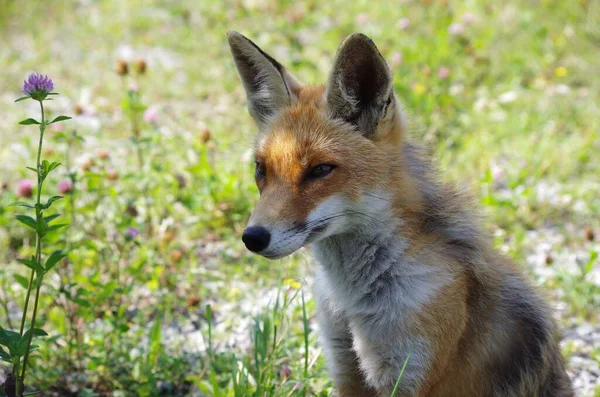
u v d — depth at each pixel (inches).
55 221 432.1
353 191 293.3
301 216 286.4
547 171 578.9
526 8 831.1
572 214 531.8
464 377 311.6
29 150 569.3
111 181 508.7
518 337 322.3
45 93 272.1
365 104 301.6
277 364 363.3
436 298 291.6
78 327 392.2
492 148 595.5
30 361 355.9
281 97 325.1
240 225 500.7
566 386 338.3
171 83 735.7
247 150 556.1
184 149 581.9
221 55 791.7
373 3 869.2
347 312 311.3
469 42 729.0
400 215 297.7
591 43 755.4
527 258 479.5
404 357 298.0
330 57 725.3
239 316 417.4
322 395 342.6
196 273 453.4
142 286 443.2
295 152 293.6
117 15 906.7
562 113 645.9
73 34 866.8
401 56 672.4
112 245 456.8
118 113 673.0
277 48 772.6
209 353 344.5
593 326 417.7
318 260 318.3
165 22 886.4
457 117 629.9
